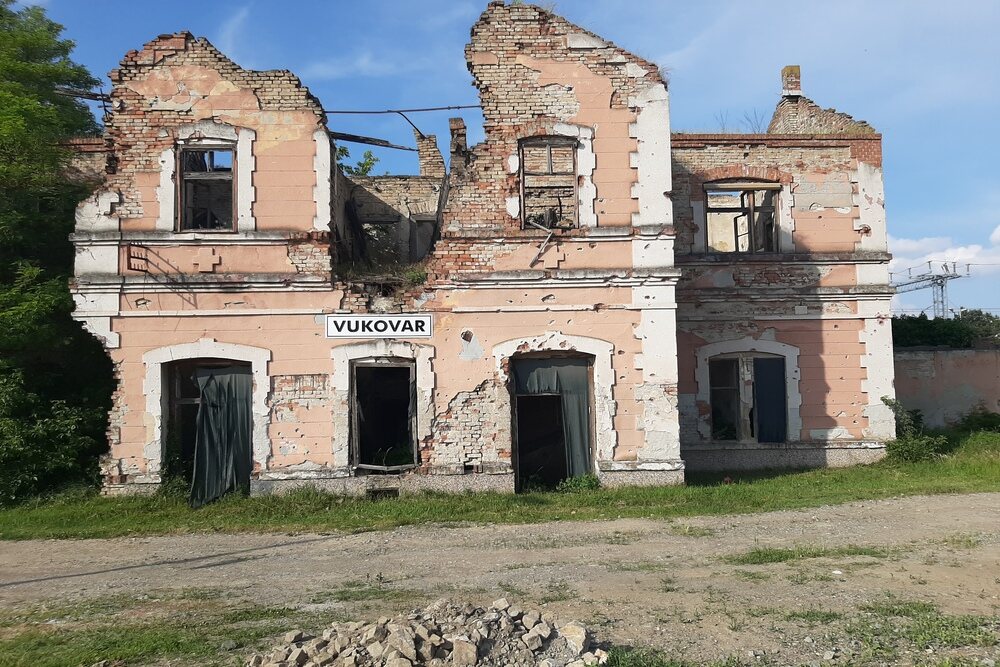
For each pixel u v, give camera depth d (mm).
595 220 15258
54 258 16766
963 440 19969
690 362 18781
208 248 14922
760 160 19156
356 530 12094
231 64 15180
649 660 5996
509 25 15523
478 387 15000
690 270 18875
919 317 25328
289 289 14922
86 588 9086
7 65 15766
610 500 13742
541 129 15344
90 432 15469
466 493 14664
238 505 13953
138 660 6434
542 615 6531
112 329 14656
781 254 18844
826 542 10219
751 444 18688
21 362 15281
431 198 24828
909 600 7441
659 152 15391
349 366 14930
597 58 15508
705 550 9953
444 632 6062
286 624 7297
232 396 15008
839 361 18828
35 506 13961
